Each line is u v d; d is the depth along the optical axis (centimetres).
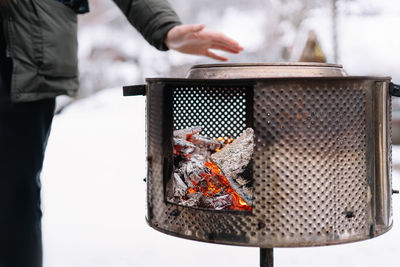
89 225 322
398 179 427
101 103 1023
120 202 383
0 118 137
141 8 150
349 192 149
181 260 262
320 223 147
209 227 150
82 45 1245
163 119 160
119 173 504
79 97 1227
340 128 146
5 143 137
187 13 1224
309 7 1017
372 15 1050
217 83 145
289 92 142
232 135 174
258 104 142
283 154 144
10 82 139
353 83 146
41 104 144
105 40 1255
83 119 920
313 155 145
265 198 145
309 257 266
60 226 319
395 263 254
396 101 595
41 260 143
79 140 742
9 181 137
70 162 568
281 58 1096
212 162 170
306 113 143
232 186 165
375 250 275
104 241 291
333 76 144
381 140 154
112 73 1226
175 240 297
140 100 1027
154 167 166
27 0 135
